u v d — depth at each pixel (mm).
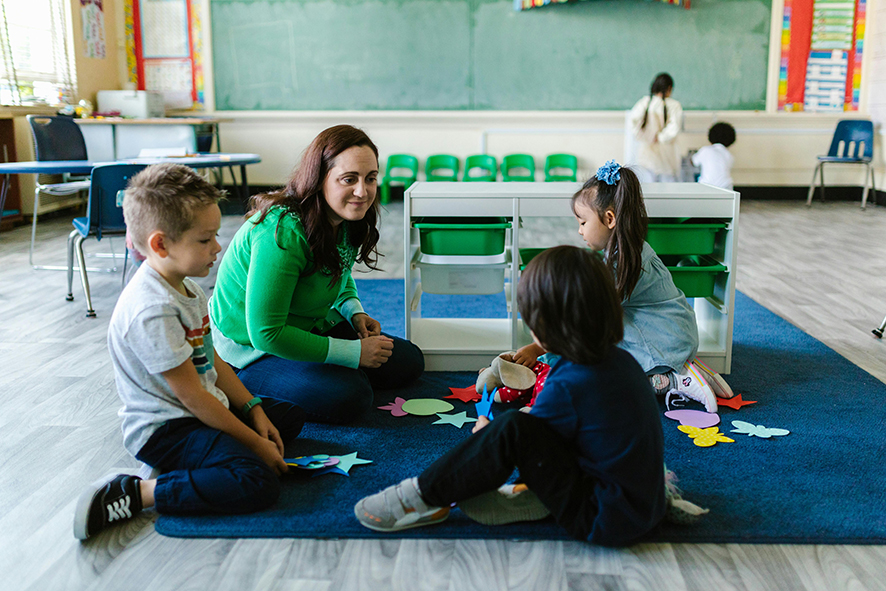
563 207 2256
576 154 6840
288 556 1354
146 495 1471
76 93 6086
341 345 1891
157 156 4070
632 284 1977
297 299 1896
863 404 2090
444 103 6793
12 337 2732
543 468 1327
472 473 1334
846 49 6695
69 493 1595
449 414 2016
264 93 6820
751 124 6805
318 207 1775
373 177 1786
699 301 2629
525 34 6641
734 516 1483
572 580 1288
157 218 1396
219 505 1461
